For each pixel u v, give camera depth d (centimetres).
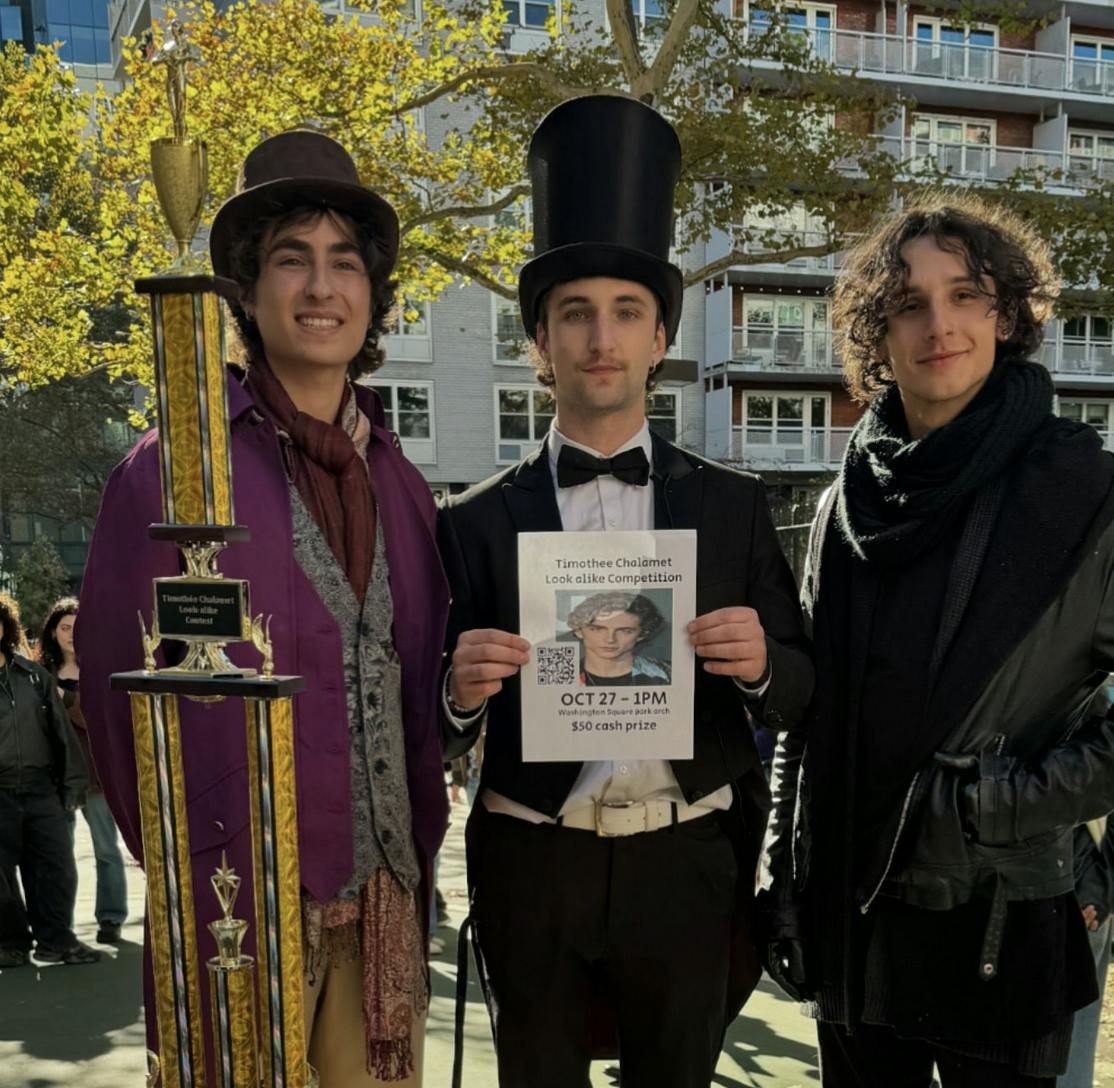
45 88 951
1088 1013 222
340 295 177
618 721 181
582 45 928
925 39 2528
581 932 196
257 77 850
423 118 1852
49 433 2950
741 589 201
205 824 158
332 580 175
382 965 176
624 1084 205
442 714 191
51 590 2883
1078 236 1004
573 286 193
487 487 210
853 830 183
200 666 132
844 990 184
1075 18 2664
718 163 894
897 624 180
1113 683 184
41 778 479
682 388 2583
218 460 129
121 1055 370
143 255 979
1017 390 178
